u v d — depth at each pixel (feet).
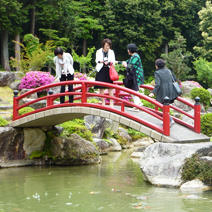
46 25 92.58
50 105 28.27
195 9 110.52
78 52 104.47
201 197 17.51
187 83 74.54
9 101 48.01
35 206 16.62
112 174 25.72
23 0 77.82
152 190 19.48
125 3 90.89
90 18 91.45
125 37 92.48
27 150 31.86
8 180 23.50
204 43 96.73
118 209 15.71
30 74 46.14
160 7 103.30
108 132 45.16
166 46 106.93
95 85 25.20
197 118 23.72
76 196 18.56
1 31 78.33
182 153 20.31
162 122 22.94
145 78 101.76
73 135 33.06
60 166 30.68
